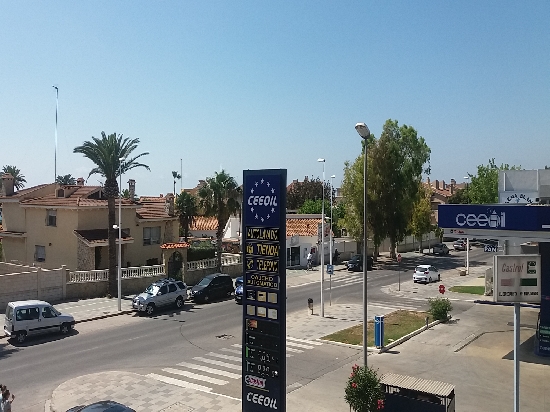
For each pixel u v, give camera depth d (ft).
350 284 133.59
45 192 143.43
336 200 287.89
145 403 49.26
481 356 64.69
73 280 106.11
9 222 136.67
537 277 34.60
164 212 149.18
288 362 63.31
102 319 90.12
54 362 63.87
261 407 38.75
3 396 42.80
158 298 96.43
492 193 203.41
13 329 72.59
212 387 54.19
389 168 173.06
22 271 106.11
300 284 133.49
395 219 175.63
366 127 47.62
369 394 39.96
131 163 110.83
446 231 56.29
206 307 102.78
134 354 67.51
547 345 64.18
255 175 39.09
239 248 181.47
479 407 47.70
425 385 40.32
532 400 49.42
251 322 39.40
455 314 92.99
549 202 68.13
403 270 163.43
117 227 105.19
